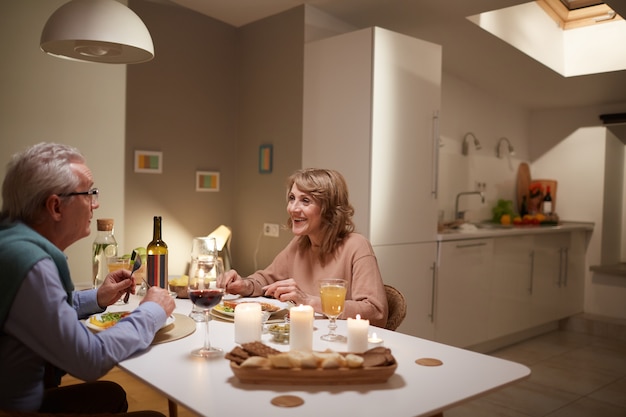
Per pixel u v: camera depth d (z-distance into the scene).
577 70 4.53
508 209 5.32
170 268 3.87
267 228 3.94
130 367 1.27
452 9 3.56
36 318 1.19
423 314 3.55
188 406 1.05
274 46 3.87
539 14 4.30
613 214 5.48
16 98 2.88
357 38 3.30
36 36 2.95
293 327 1.36
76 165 1.39
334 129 3.44
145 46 1.96
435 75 3.61
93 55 2.18
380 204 3.28
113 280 1.80
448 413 3.01
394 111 3.34
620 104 5.14
